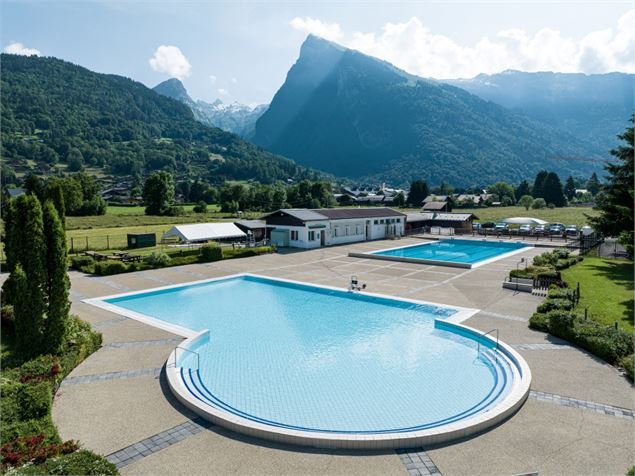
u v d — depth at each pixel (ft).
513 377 46.68
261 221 182.91
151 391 42.93
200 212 322.14
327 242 168.04
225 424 36.11
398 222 206.69
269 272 111.65
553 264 106.42
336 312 76.07
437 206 269.23
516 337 58.03
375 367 51.55
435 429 34.73
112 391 42.91
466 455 32.24
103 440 34.17
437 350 57.11
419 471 30.35
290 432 34.19
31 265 48.78
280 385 46.65
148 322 66.44
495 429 35.76
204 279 102.42
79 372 47.44
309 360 53.78
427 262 123.34
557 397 41.14
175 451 32.73
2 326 60.59
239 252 136.98
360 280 100.58
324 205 399.24
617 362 48.24
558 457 31.81
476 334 60.13
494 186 484.33
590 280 89.66
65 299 51.01
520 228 216.33
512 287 88.07
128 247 151.53
